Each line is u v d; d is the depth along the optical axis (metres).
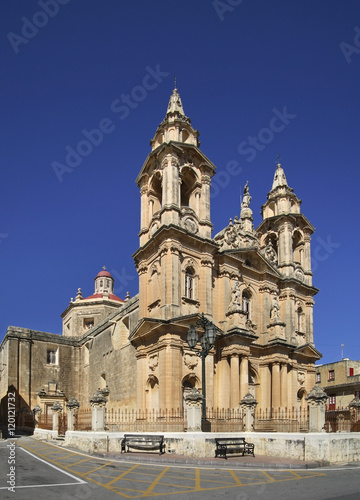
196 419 24.33
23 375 54.19
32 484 15.16
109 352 48.31
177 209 38.09
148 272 39.91
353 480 16.88
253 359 43.09
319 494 14.04
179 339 34.84
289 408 43.59
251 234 46.16
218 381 38.19
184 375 34.62
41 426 43.28
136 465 20.31
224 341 38.84
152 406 36.16
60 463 20.73
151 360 36.72
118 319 46.75
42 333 57.47
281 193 51.94
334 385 62.44
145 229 41.22
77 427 30.48
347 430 29.69
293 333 46.56
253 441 25.41
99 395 26.75
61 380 57.53
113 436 25.70
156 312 37.28
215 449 23.67
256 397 43.00
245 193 48.19
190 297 38.09
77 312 70.56
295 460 22.41
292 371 45.28
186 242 38.22
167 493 14.02
